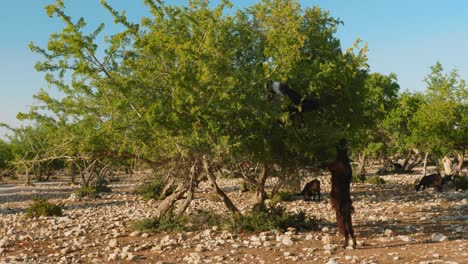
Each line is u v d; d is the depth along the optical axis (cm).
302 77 1388
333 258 1122
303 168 1461
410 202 2405
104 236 1634
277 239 1402
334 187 1254
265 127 1330
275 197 2617
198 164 1521
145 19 1342
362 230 1580
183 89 1234
